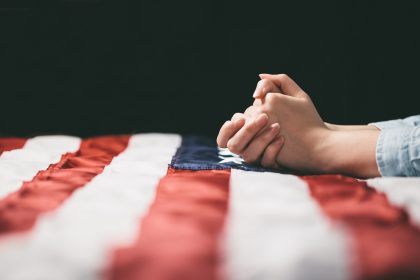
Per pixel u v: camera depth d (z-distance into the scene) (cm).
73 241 60
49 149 98
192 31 176
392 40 175
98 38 175
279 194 71
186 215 65
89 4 173
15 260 58
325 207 68
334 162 84
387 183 75
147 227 62
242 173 80
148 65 178
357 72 178
